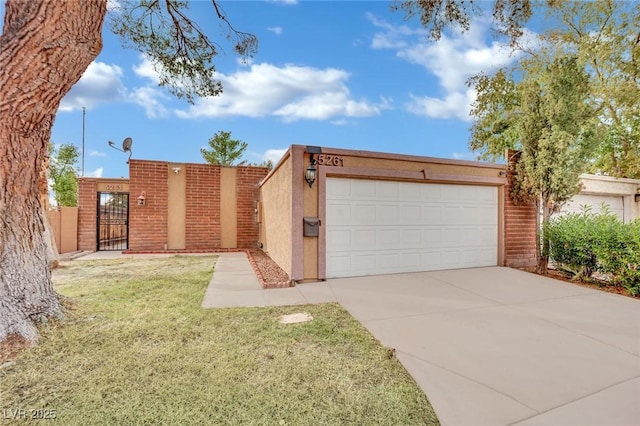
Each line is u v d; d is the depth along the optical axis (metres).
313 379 2.69
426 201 7.47
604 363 3.11
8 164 3.35
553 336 3.76
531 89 7.52
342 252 6.71
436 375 2.82
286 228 6.98
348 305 4.85
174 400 2.36
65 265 8.28
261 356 3.09
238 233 12.41
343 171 6.53
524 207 8.38
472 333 3.81
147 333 3.60
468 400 2.46
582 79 6.97
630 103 11.20
